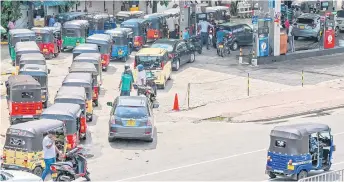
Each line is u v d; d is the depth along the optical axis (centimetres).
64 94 5528
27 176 4166
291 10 11456
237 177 4584
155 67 7344
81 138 5416
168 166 4853
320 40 10125
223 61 8906
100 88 7356
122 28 9156
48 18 10700
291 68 8500
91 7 11694
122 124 5306
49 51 8900
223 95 7138
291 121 6169
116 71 8262
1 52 9406
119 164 4894
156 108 6594
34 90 5725
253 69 8431
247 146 5378
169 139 5569
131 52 9294
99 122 6056
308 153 4397
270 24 8819
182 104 6775
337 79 7844
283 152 4366
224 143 5462
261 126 6016
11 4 10212
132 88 7062
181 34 9881
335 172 4150
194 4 9988
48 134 4406
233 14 12419
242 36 9725
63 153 4622
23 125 4566
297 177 4369
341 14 11006
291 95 7069
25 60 6975
